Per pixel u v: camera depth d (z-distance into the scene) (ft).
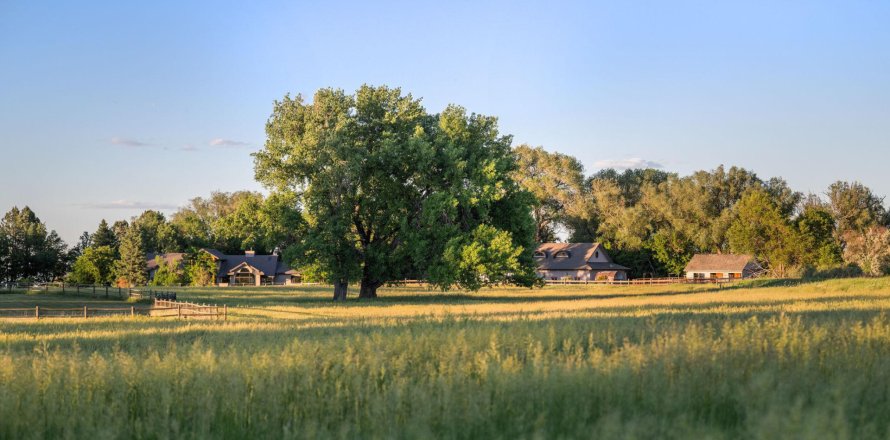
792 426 26.30
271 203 196.95
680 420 29.53
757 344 45.55
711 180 393.91
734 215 372.38
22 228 478.59
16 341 79.41
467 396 34.06
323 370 41.88
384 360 43.50
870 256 234.17
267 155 198.39
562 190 417.90
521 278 202.39
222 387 37.19
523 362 45.62
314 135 189.47
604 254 382.01
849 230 344.90
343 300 198.80
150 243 524.52
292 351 46.57
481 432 31.58
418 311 129.39
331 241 192.24
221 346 60.95
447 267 183.62
